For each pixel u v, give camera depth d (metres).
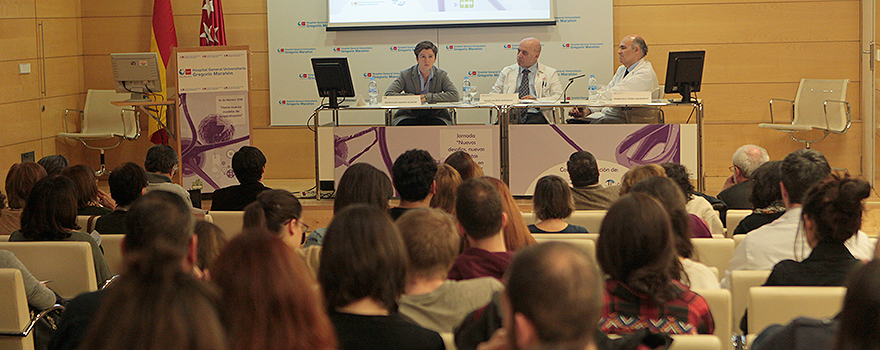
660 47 7.75
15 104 7.18
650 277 1.82
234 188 4.58
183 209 2.10
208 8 7.71
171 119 6.30
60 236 3.17
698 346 1.69
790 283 2.25
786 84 7.66
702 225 3.26
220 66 6.10
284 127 8.05
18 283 2.64
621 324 1.84
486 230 2.32
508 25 7.76
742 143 7.77
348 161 5.98
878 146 6.82
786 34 7.61
